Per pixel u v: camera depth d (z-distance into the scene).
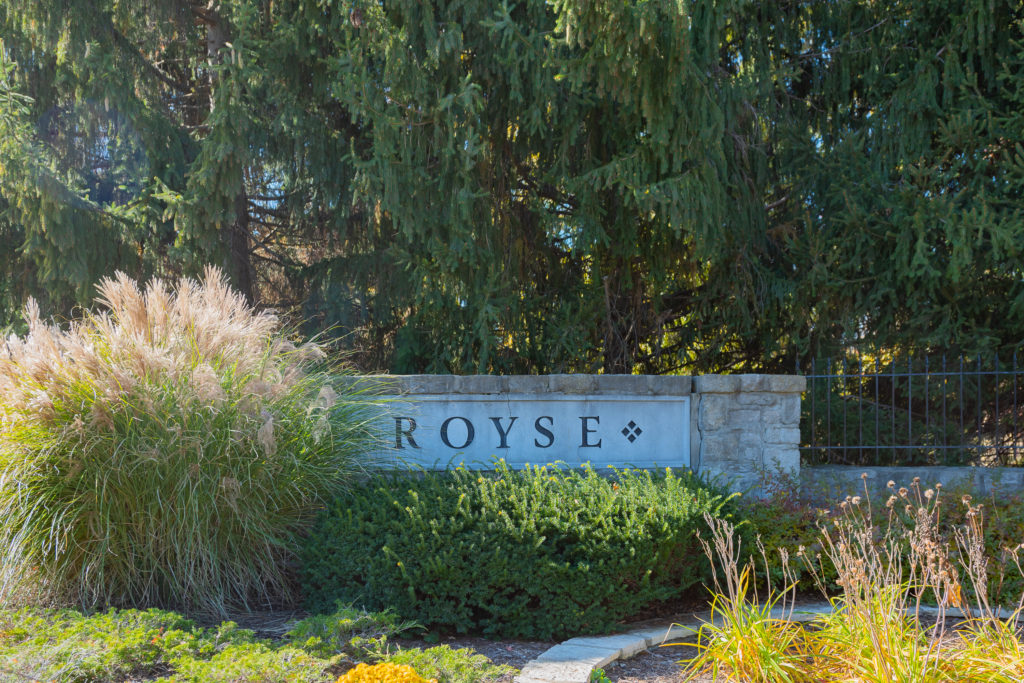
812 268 8.48
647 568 4.54
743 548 5.15
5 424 4.62
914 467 7.07
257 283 11.27
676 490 5.12
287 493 4.98
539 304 9.21
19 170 7.95
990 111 7.87
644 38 6.38
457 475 5.26
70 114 9.62
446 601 4.38
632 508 4.65
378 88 7.65
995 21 8.10
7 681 3.01
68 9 8.31
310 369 5.87
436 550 4.40
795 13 9.29
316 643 3.65
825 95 9.38
